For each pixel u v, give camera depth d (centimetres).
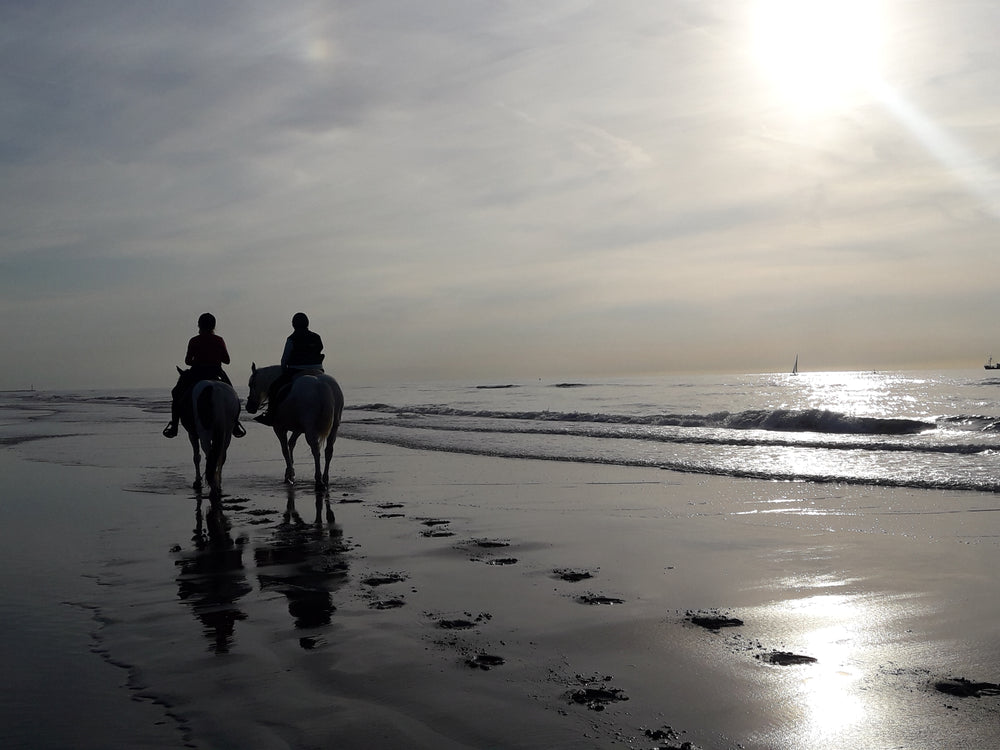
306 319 1285
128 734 381
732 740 374
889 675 454
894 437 1853
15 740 374
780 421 2277
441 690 438
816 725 389
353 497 1195
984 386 6550
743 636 531
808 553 769
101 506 1125
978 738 372
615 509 1045
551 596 638
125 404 6353
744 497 1105
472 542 859
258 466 1642
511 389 8525
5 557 798
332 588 671
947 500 1031
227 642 525
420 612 596
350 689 441
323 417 1212
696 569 721
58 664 482
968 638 514
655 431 2166
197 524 983
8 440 2372
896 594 621
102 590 666
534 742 372
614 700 424
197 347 1227
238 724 393
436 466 1567
